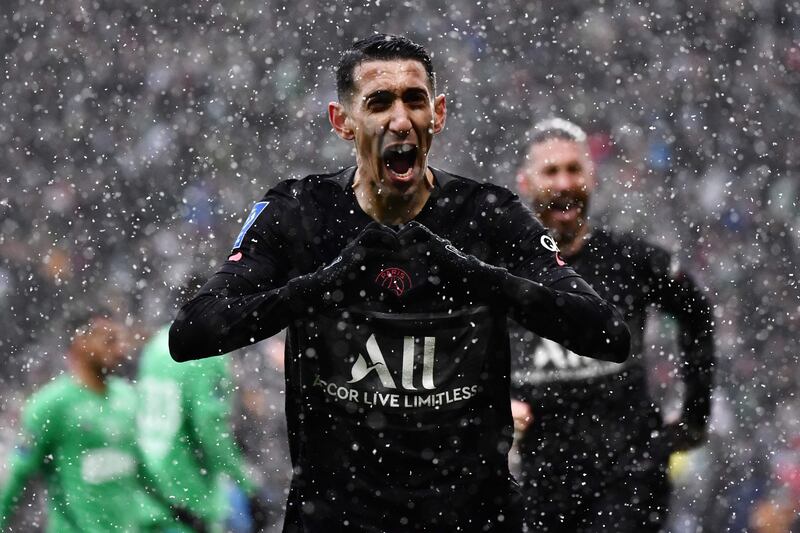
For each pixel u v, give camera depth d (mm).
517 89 55688
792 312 40281
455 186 12289
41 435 18859
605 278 18609
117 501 18734
